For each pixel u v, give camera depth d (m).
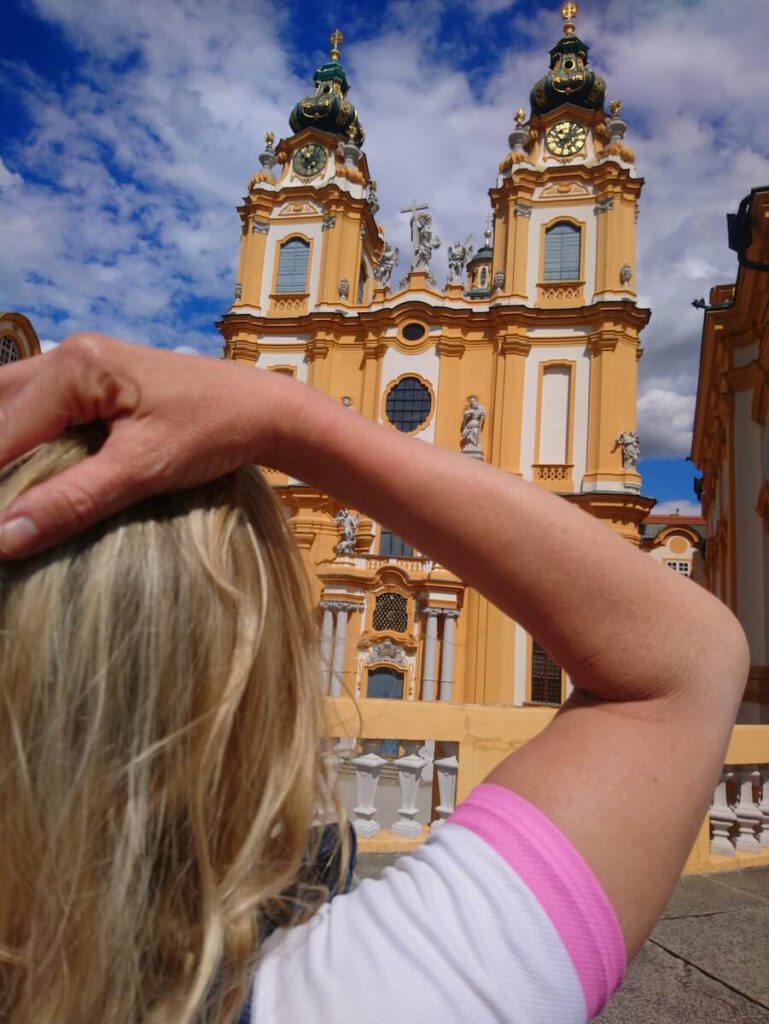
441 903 0.65
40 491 0.66
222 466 0.75
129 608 0.71
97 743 0.68
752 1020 2.84
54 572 0.72
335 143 33.41
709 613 0.82
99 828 0.67
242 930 0.70
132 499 0.71
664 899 0.70
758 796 5.48
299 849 0.80
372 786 4.83
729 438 16.47
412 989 0.60
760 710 13.39
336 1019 0.60
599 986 0.62
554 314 28.33
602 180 29.00
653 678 0.77
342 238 31.86
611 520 26.20
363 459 0.76
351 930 0.67
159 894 0.71
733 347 16.73
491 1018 0.59
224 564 0.77
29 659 0.70
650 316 28.00
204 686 0.73
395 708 4.71
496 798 0.72
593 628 0.76
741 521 15.82
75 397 0.69
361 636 25.59
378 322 30.30
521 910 0.62
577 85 30.67
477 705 4.88
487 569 0.77
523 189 29.66
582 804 0.70
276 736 0.79
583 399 27.80
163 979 0.69
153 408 0.69
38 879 0.67
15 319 15.03
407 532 0.80
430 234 31.06
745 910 4.09
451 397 28.97
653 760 0.74
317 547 27.78
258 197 32.41
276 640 0.81
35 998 0.66
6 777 0.69
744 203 14.02
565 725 0.79
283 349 31.39
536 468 27.56
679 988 3.08
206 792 0.73
